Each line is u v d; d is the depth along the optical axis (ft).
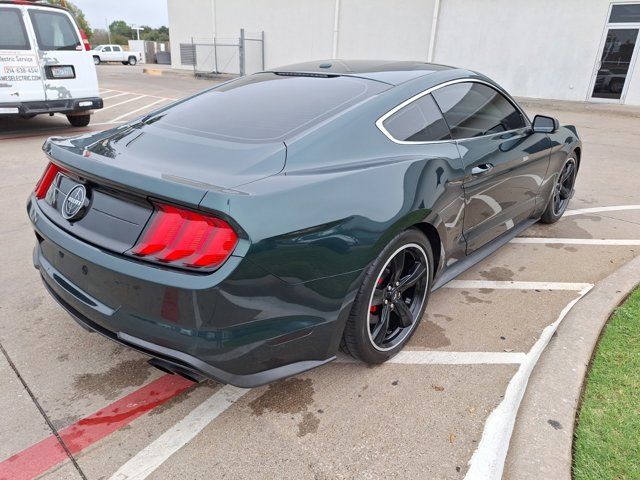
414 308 9.05
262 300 6.28
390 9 63.36
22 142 26.09
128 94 52.26
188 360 6.23
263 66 80.59
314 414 7.49
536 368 8.37
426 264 8.79
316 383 8.18
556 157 13.76
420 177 8.14
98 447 6.86
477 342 9.36
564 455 6.61
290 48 76.13
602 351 8.88
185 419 7.39
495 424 7.30
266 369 6.76
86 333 9.45
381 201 7.38
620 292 11.07
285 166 7.06
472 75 10.82
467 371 8.50
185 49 92.89
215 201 5.85
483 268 12.62
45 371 8.38
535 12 52.75
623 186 20.75
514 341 9.41
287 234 6.27
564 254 13.57
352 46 68.54
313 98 8.67
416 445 6.92
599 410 7.45
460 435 7.11
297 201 6.48
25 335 9.33
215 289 5.90
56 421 7.30
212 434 7.11
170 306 6.14
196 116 8.76
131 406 7.64
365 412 7.54
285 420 7.38
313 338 7.02
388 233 7.41
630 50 48.24
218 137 7.80
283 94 9.04
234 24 82.84
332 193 6.87
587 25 50.06
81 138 8.73
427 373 8.43
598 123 39.60
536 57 53.88
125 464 6.59
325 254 6.70
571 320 9.83
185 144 7.66
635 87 48.70
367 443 6.96
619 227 15.74
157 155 7.38
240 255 5.94
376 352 8.27
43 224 7.77
